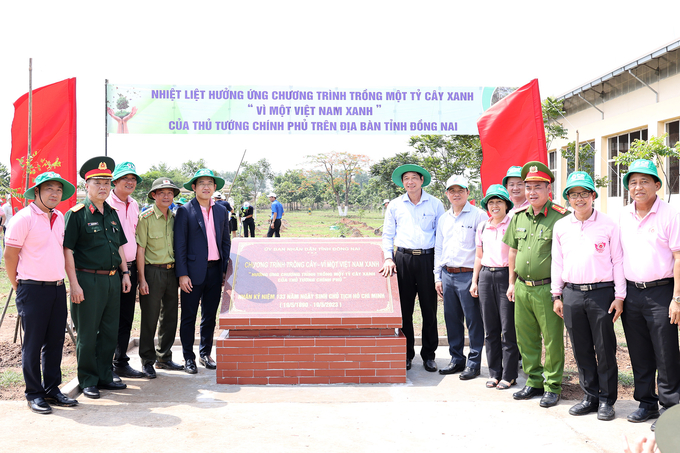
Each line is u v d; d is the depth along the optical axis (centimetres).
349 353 494
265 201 5647
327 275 526
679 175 1407
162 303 537
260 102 741
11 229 400
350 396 458
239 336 502
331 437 364
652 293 380
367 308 501
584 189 392
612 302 394
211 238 551
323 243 554
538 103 633
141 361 535
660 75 1496
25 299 407
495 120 644
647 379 394
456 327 539
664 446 106
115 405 432
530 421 396
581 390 473
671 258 376
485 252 491
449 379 516
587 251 400
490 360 494
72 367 542
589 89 1855
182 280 527
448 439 361
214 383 499
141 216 520
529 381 454
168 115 732
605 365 400
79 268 449
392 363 496
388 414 411
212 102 736
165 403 438
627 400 441
